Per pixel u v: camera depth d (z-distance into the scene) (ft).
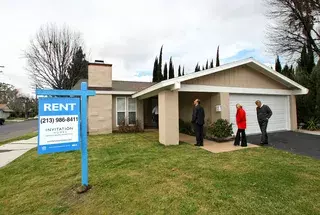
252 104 33.78
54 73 70.59
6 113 159.12
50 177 15.26
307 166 16.44
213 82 29.73
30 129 71.10
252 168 16.11
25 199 11.76
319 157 19.30
